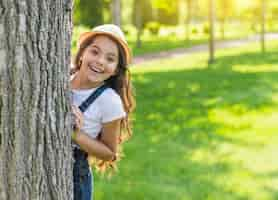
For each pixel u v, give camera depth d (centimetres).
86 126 313
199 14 7475
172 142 1076
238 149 1017
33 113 254
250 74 2289
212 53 2962
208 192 769
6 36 244
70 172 281
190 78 2205
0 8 241
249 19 7481
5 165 254
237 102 1543
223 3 5269
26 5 245
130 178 823
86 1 4172
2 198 256
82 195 324
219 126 1229
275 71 2388
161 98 1681
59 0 259
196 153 991
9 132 251
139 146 1034
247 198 749
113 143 321
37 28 249
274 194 768
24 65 248
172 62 3048
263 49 3559
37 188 261
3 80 246
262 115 1337
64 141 272
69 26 271
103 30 315
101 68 313
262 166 905
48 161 263
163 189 775
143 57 3400
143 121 1304
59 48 262
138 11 4275
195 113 1402
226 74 2320
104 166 360
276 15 7775
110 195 743
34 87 252
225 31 6838
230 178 839
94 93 315
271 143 1057
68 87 273
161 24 6481
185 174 858
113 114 315
